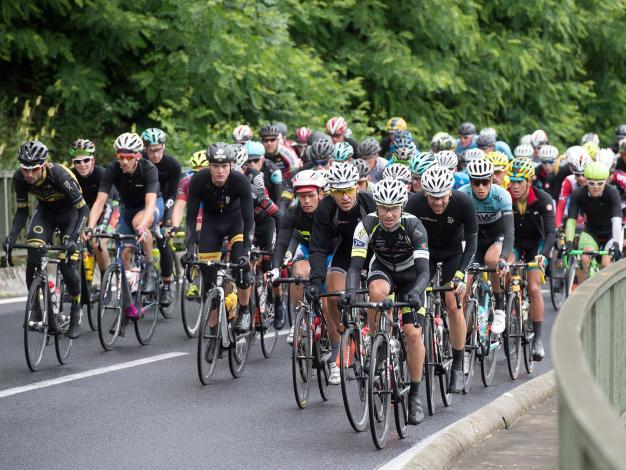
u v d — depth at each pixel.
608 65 55.75
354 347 12.38
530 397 13.86
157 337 19.17
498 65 46.19
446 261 14.41
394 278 12.91
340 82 41.00
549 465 10.43
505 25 48.53
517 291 16.62
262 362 17.23
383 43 41.53
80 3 31.66
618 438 4.67
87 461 10.84
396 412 12.21
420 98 44.06
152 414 13.09
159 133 20.16
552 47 48.69
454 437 11.15
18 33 31.66
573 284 23.98
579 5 52.69
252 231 16.33
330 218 13.80
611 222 21.97
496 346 15.98
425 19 42.88
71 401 13.72
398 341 12.54
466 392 15.23
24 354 16.89
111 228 20.02
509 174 17.55
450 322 14.22
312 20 40.72
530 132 48.53
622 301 13.08
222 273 15.47
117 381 15.10
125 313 17.84
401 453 11.46
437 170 13.71
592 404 5.16
